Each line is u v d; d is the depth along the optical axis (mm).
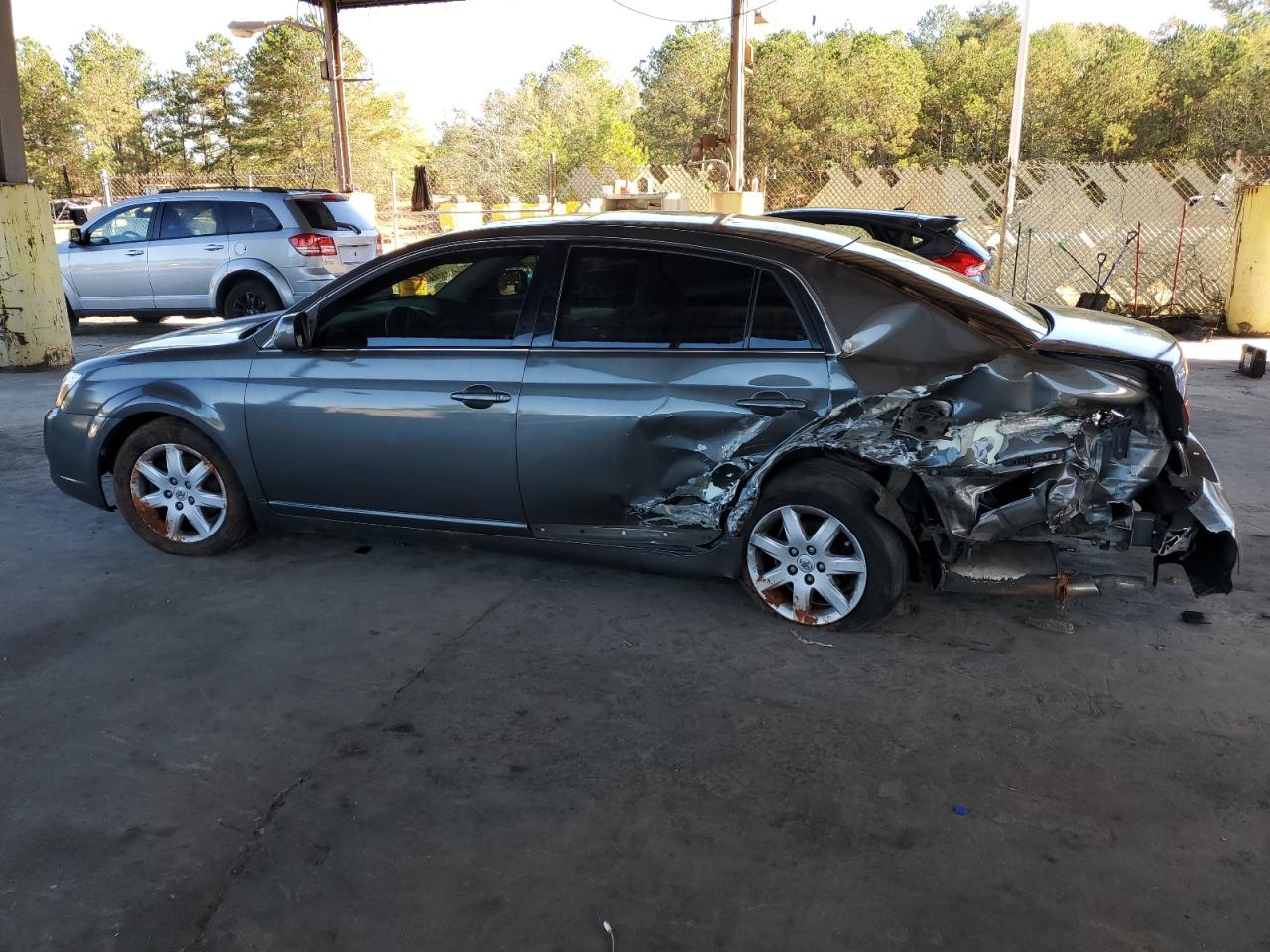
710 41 59719
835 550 4082
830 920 2533
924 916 2543
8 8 10016
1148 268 14445
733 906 2584
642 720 3488
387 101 58562
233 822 2938
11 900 2613
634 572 4809
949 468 3742
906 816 2947
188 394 4777
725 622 4258
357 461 4539
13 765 3225
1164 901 2590
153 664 3912
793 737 3371
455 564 4934
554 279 4246
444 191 60062
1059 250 14758
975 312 3939
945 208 15984
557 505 4273
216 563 4957
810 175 46375
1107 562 4859
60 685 3744
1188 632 4152
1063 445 3688
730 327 4000
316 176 53625
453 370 4328
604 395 4082
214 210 12688
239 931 2508
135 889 2658
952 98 51719
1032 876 2689
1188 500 3850
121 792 3080
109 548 5168
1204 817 2932
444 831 2893
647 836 2865
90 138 73562
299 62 55750
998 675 3785
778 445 3900
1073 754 3262
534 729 3434
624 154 57844
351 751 3305
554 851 2803
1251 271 12977
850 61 48688
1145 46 55125
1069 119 49406
